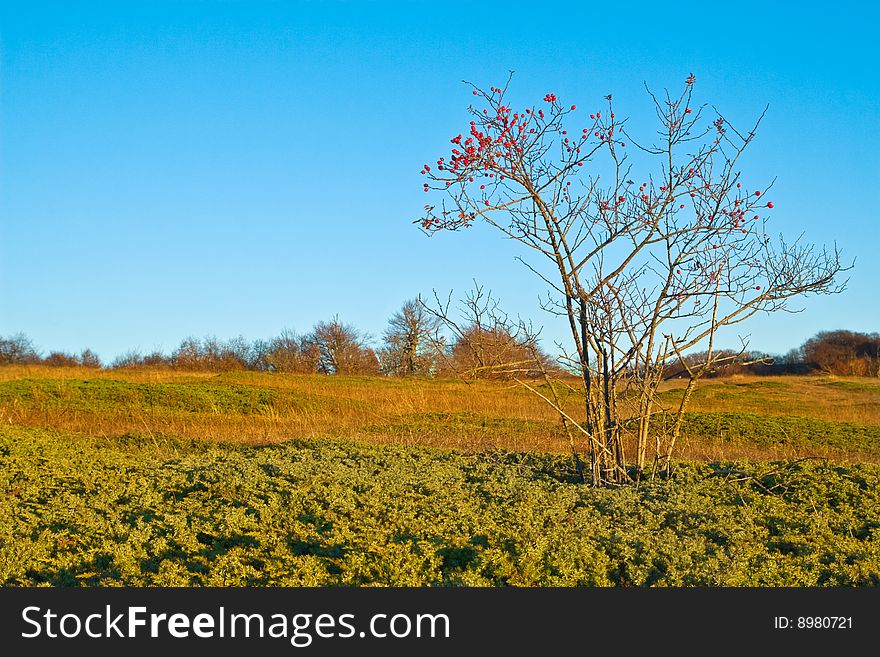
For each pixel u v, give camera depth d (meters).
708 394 31.62
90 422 18.09
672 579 5.95
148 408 20.67
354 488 8.50
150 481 9.10
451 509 7.64
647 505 8.20
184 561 6.37
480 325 9.36
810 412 26.17
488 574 6.04
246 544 6.69
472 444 14.98
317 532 6.89
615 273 9.12
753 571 6.21
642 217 8.84
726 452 14.74
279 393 24.27
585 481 9.62
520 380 9.84
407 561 6.16
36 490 8.65
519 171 8.72
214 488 8.52
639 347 9.33
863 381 40.09
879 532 7.33
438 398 25.53
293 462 10.08
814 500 8.60
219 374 33.94
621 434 9.77
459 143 8.55
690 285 9.02
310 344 51.53
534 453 12.16
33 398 20.92
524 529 6.86
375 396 26.14
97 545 6.76
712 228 8.83
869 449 15.91
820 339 61.94
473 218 8.77
